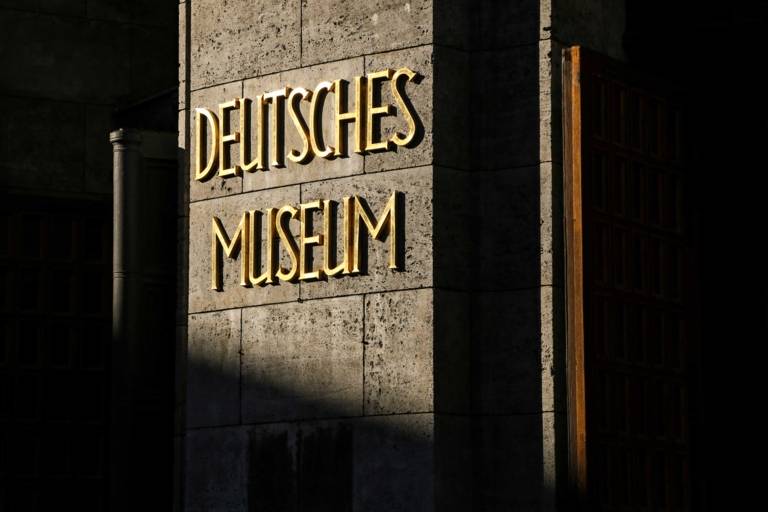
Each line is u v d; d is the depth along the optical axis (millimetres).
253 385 17141
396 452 15984
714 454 16938
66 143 21906
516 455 15781
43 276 21562
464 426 16016
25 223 21578
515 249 16000
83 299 21750
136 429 19125
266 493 16906
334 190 16719
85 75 22094
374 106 16469
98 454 21609
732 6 16625
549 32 15969
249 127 17500
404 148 16234
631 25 16953
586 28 16406
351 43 16734
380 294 16281
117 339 19141
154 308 19359
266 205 17266
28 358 21391
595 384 15531
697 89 17109
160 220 19484
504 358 15961
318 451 16547
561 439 15633
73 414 21547
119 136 19312
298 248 16938
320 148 16859
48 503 21297
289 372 16875
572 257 15656
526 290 15891
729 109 17047
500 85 16219
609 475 15625
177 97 20812
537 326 15781
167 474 19266
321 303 16703
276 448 16875
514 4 16188
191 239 17844
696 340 17000
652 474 16141
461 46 16344
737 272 17016
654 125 16750
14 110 21688
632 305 16156
